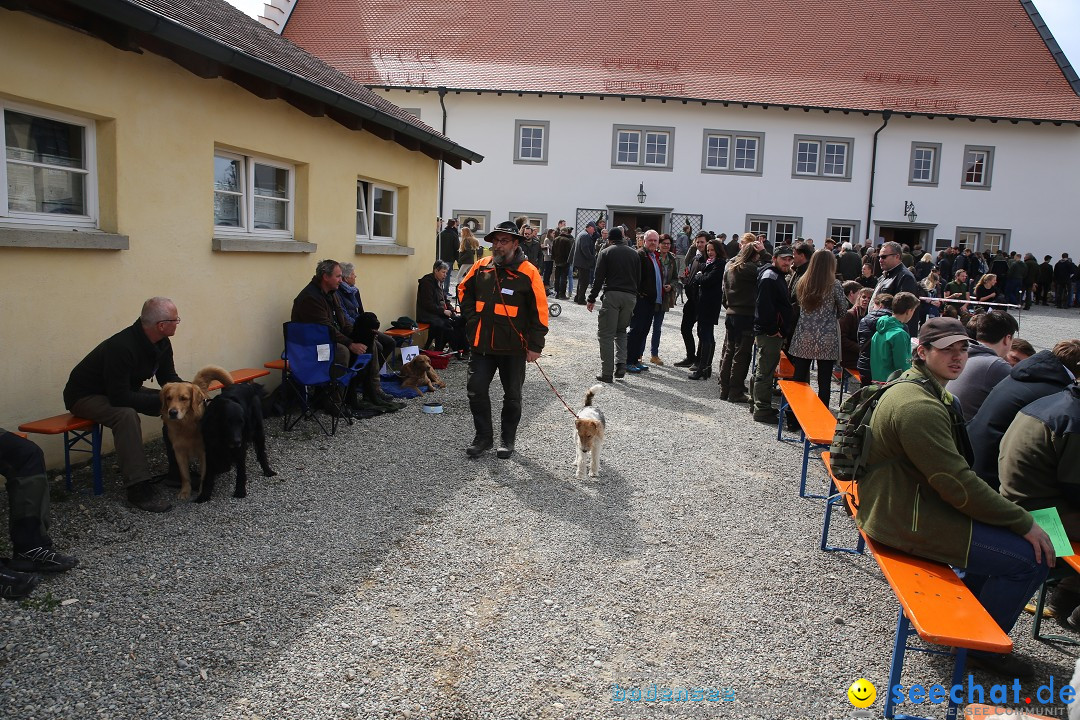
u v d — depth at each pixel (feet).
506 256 20.22
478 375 20.43
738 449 23.12
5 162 16.19
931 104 89.61
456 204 88.94
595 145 87.56
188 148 20.71
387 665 10.98
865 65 94.99
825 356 24.02
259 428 17.78
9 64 15.39
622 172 87.97
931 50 96.78
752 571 14.79
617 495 18.48
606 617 12.70
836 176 89.25
